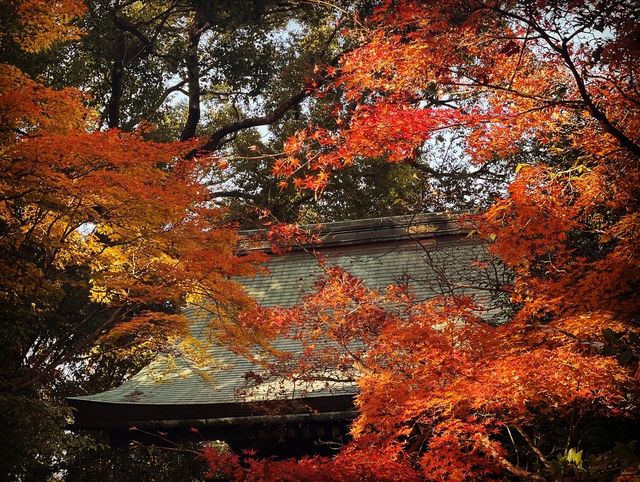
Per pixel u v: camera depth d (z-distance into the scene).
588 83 6.98
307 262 15.02
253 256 11.00
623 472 5.10
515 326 6.51
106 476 18.77
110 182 10.02
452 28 6.22
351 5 19.25
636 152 5.94
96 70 22.66
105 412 11.55
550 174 7.32
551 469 5.42
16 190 10.50
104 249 11.87
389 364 7.22
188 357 12.37
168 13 22.97
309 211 25.47
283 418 10.46
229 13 20.94
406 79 6.73
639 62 6.12
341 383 10.72
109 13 21.44
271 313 9.90
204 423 11.14
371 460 6.09
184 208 10.62
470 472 6.03
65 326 18.77
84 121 12.11
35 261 15.93
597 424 7.76
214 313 11.55
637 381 5.62
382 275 13.70
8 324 12.74
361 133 6.62
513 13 5.84
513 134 7.15
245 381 10.89
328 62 23.25
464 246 13.55
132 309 13.05
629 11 5.63
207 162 11.00
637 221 7.03
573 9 5.66
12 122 10.86
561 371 5.62
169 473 18.73
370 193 24.12
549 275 7.96
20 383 13.08
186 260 10.91
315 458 6.33
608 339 5.59
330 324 9.27
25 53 16.97
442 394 6.04
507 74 6.95
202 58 24.86
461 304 7.35
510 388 5.67
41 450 13.59
